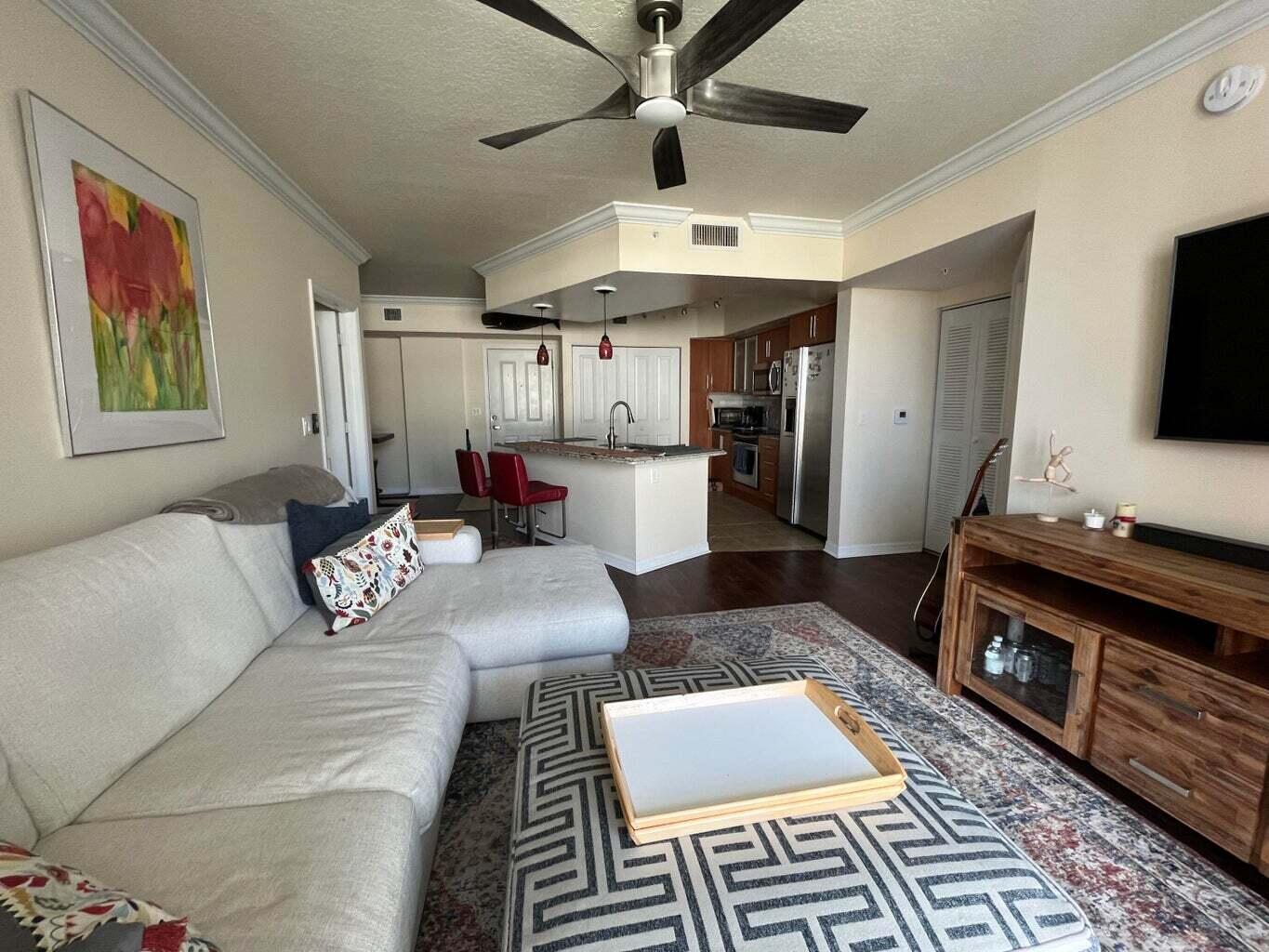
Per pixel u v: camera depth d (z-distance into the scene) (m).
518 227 3.84
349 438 4.46
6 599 1.03
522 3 1.28
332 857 0.94
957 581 2.20
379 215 3.55
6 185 1.36
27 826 0.93
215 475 2.32
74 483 1.56
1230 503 1.73
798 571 3.94
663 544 4.08
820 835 0.97
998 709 2.15
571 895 0.86
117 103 1.75
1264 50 1.61
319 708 1.38
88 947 0.56
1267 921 1.27
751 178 2.94
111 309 1.69
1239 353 1.63
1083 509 2.18
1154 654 1.52
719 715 1.34
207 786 1.09
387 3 1.61
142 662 1.22
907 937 0.80
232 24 1.70
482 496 4.64
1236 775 1.34
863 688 2.31
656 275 3.64
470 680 1.92
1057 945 0.82
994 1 1.61
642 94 1.63
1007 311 3.58
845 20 1.70
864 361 4.09
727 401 7.50
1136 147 1.96
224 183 2.42
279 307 2.98
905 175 2.90
